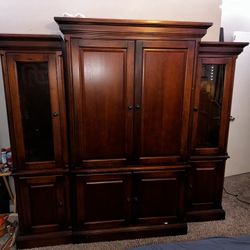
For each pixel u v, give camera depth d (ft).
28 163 6.36
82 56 5.82
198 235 7.14
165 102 6.36
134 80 6.12
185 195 7.00
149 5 7.48
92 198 6.67
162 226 7.06
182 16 7.75
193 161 7.47
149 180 6.77
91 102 6.12
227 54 6.95
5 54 5.71
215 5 7.93
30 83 6.11
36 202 6.56
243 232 7.27
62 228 6.82
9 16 6.82
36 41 5.70
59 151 6.42
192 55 6.12
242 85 10.39
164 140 6.61
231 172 11.24
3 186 7.73
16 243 6.56
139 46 5.92
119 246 6.69
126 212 6.91
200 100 7.37
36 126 6.35
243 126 10.93
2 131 7.65
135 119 6.37
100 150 6.45
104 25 5.62
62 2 6.99
